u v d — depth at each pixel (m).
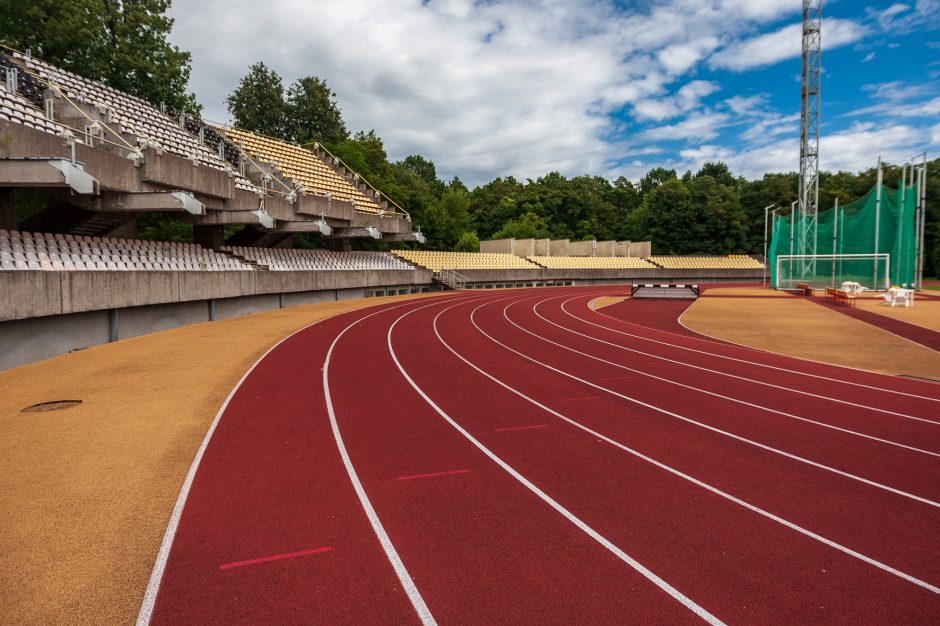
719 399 9.88
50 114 17.22
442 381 11.06
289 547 4.57
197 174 20.05
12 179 12.57
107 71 28.58
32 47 26.19
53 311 13.08
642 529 5.00
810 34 43.59
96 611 3.70
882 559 4.53
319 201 30.17
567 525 5.06
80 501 5.34
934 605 3.89
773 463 6.70
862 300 32.47
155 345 14.89
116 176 16.27
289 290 26.77
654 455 6.94
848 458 6.89
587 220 86.44
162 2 31.30
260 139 35.81
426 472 6.27
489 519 5.15
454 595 3.95
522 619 3.69
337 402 9.27
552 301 34.12
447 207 69.69
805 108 43.97
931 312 25.30
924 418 8.73
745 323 22.17
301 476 6.08
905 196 38.75
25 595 3.85
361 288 35.47
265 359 13.01
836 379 11.70
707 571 4.32
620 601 3.91
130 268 17.67
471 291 43.91
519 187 91.31
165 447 6.90
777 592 4.04
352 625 3.60
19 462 6.33
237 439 7.27
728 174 99.56
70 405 8.81
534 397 9.85
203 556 4.41
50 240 15.33
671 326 21.39
